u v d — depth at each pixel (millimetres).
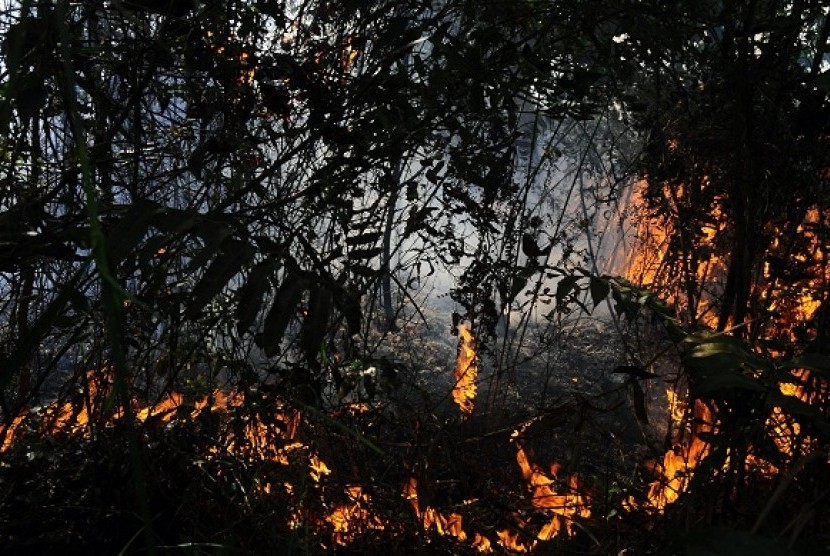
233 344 2225
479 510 2541
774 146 2242
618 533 2084
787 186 2264
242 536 2035
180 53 1974
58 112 2152
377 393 2447
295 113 2186
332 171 2121
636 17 2148
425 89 1962
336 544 2260
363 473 2438
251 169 2359
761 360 1414
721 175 2840
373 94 2016
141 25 1932
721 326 2396
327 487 2361
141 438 2084
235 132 2148
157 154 2289
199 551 1671
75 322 1950
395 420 2570
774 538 930
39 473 1992
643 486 2676
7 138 1926
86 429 2197
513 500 2648
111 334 813
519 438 2812
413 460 2418
